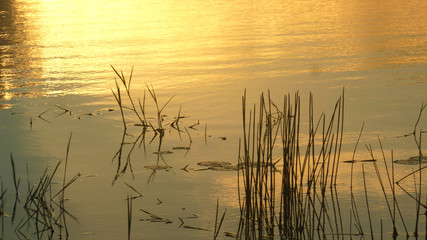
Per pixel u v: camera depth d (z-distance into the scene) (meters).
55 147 11.95
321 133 12.25
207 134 12.61
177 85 17.05
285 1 37.00
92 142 12.27
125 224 8.62
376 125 12.70
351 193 9.39
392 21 27.92
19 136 12.64
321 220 8.59
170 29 27.66
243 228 8.45
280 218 8.43
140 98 15.76
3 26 29.06
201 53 21.84
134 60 20.88
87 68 19.67
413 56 20.03
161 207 9.16
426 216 8.59
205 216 8.82
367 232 8.21
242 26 28.00
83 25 29.23
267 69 18.78
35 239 8.15
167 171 10.63
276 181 9.91
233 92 16.02
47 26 29.00
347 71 18.11
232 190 9.74
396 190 9.47
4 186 9.99
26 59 21.36
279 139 11.98
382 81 16.69
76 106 15.06
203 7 35.19
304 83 16.75
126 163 11.08
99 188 9.92
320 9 33.03
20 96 16.09
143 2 38.16
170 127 13.20
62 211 8.99
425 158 10.70
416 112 13.61
